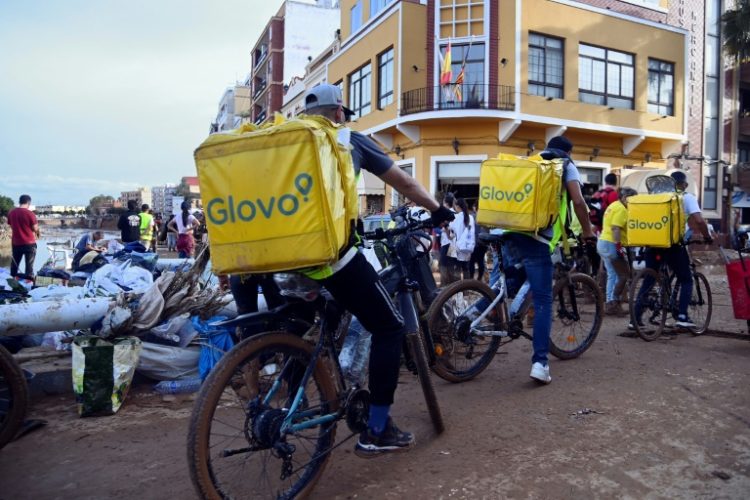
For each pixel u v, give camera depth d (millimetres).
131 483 2908
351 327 3340
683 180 6031
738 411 3773
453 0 18203
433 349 4109
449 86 18141
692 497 2695
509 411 3822
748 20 20516
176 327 4551
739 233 5875
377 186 18109
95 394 3840
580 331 5277
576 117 18891
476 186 19062
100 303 4215
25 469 3084
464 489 2783
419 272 4059
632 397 4059
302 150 2227
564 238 4516
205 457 2334
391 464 3078
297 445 2889
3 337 4195
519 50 17953
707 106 23766
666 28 20844
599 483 2824
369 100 20984
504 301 4688
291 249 2264
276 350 2623
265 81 47094
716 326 6789
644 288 5941
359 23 23734
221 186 2367
